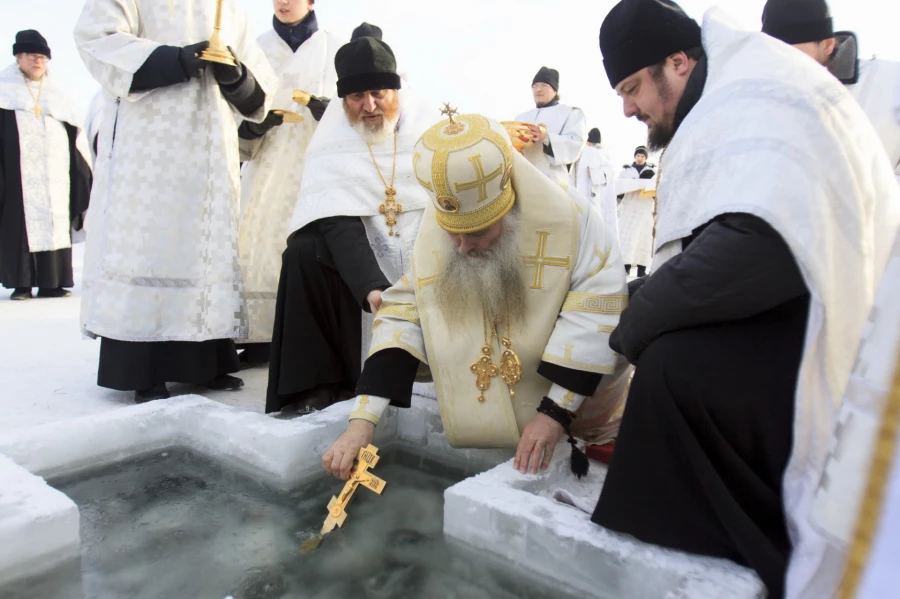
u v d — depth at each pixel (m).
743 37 1.66
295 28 3.93
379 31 3.58
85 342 4.66
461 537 1.78
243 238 3.68
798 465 1.42
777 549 1.39
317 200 2.79
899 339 0.70
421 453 2.54
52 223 6.73
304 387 2.70
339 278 2.81
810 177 1.40
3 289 7.98
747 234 1.42
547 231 2.01
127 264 2.98
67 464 2.18
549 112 6.09
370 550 1.77
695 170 1.57
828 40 2.80
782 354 1.47
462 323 2.08
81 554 1.71
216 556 1.72
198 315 3.06
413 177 2.88
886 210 1.50
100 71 3.01
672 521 1.50
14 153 6.49
